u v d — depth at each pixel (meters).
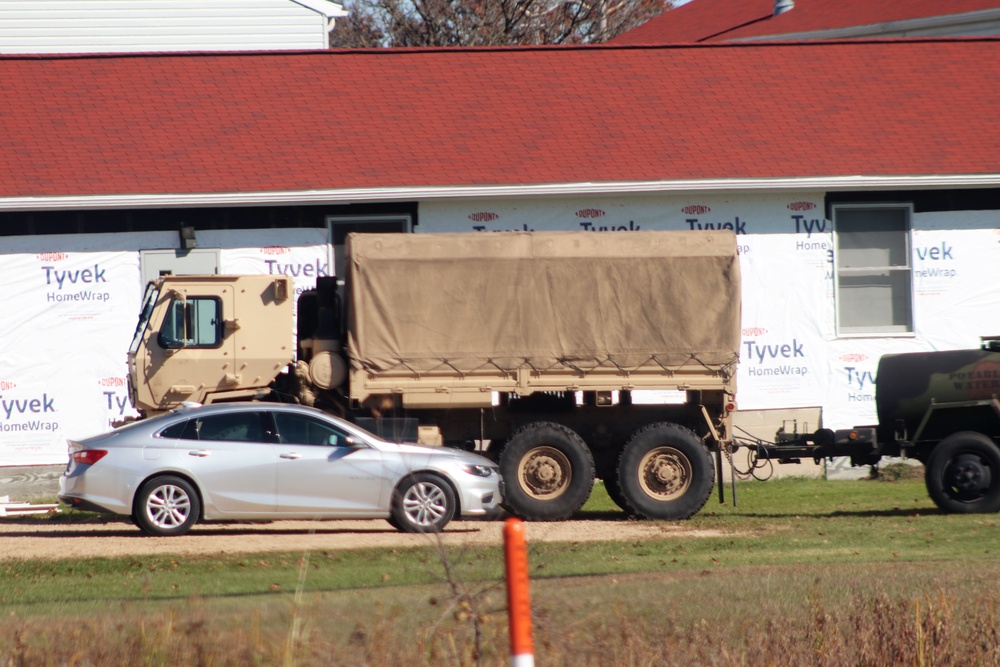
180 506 54.47
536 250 61.78
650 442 62.19
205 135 80.56
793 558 47.25
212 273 76.69
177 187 75.56
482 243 61.59
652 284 62.25
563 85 88.19
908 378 64.19
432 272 61.19
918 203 82.56
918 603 32.56
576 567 43.66
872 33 131.00
